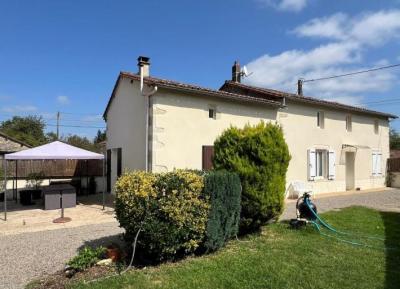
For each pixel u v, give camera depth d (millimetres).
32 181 16375
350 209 11289
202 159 12148
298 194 15055
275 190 7188
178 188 5477
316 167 16922
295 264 5496
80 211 11266
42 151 11398
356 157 19125
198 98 12188
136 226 5367
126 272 5094
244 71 18938
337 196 15695
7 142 25359
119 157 14055
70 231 8188
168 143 11359
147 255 5660
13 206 12648
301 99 15445
